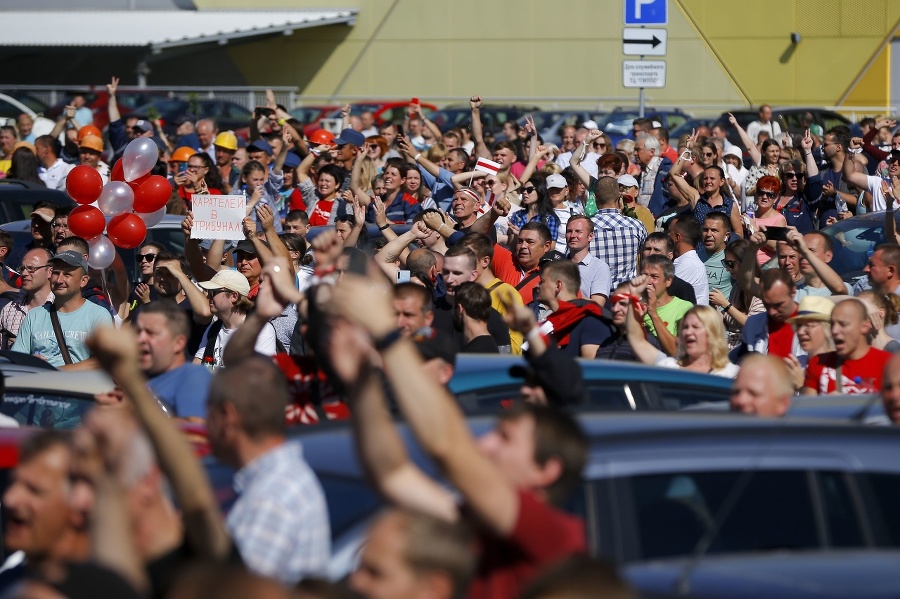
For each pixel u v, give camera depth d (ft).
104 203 123.75
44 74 437.99
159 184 128.06
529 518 40.09
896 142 207.72
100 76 438.81
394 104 368.89
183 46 408.05
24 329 115.34
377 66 444.14
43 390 80.69
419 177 170.30
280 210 182.50
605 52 431.84
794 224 180.75
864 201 178.70
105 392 79.15
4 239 134.41
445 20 439.22
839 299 101.19
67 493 45.96
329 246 48.03
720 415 53.57
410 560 36.29
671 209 168.66
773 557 46.52
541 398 64.64
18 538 46.11
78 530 46.11
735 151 222.89
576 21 432.25
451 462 39.52
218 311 106.01
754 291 119.96
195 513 42.37
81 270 114.73
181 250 151.43
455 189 162.71
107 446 38.06
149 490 42.55
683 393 74.13
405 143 170.19
